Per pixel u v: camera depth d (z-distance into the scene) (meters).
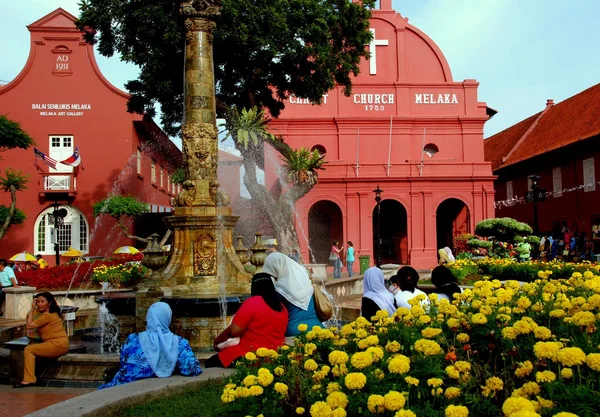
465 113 34.25
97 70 29.47
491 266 17.23
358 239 31.38
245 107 21.67
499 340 3.62
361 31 21.78
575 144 29.84
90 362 6.69
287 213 22.56
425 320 4.09
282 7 19.14
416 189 31.67
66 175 28.31
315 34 19.56
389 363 3.19
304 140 33.00
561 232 32.00
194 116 9.59
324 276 21.67
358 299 15.30
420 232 31.53
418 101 34.12
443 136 33.88
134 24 18.73
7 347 6.79
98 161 29.14
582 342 3.48
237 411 3.42
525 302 4.22
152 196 34.03
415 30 34.94
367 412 2.92
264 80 22.59
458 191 31.97
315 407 2.94
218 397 4.60
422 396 3.16
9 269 14.12
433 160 32.50
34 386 6.63
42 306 6.86
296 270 5.68
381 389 3.10
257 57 19.86
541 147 34.75
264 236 25.00
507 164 38.09
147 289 8.55
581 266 14.25
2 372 7.06
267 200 22.05
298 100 33.41
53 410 4.15
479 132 33.88
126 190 28.91
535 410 2.65
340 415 2.86
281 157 25.91
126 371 5.14
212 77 9.85
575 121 33.03
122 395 4.51
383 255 34.38
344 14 21.11
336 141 33.09
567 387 2.81
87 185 28.97
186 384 4.88
